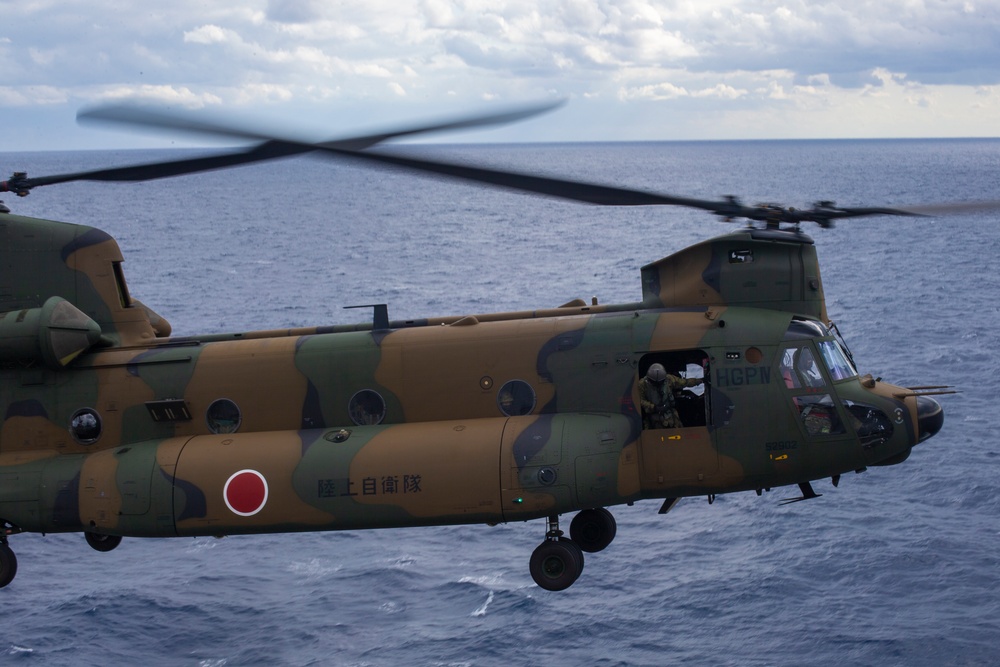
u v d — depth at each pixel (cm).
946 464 4056
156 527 1557
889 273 9962
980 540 3391
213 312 8206
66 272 1742
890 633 2853
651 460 1540
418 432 1555
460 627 2995
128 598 3195
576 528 1708
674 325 1565
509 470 1481
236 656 2880
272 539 3653
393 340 1620
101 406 1662
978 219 16125
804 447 1538
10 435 1683
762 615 3002
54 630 3011
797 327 1565
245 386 1633
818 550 3384
